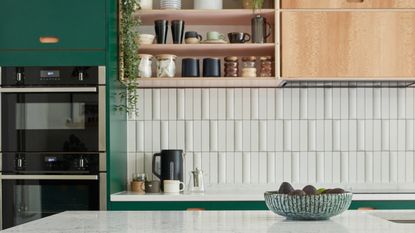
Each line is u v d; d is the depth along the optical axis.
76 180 3.62
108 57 3.63
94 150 3.63
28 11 3.66
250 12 3.88
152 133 4.23
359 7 3.85
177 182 3.91
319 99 4.22
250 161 4.21
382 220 2.18
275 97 4.22
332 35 3.85
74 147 3.64
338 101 4.22
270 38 4.09
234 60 3.94
